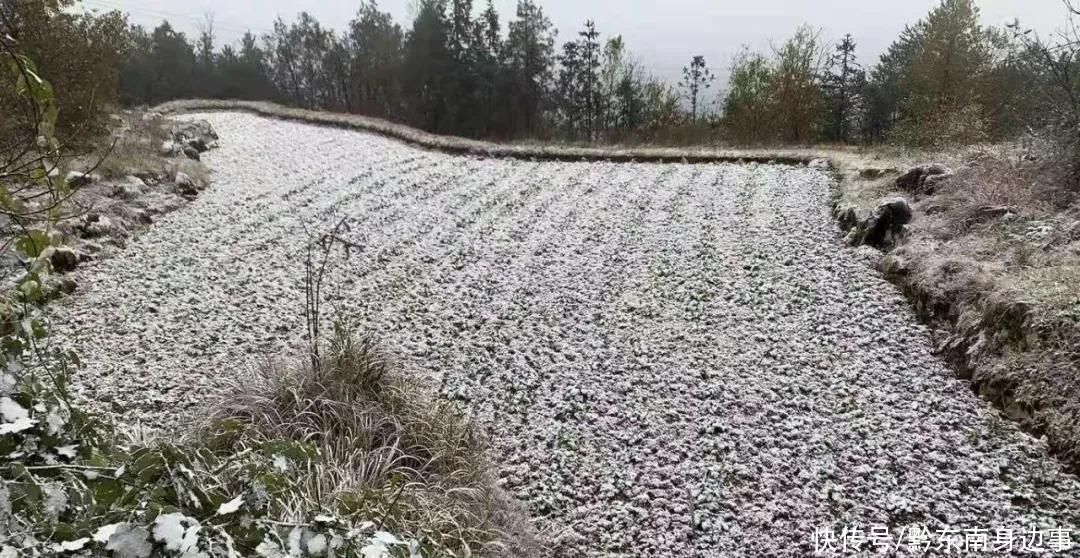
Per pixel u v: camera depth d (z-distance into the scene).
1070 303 4.55
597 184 11.36
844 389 4.91
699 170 12.31
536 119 28.42
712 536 3.57
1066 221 6.12
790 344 5.60
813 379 5.07
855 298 6.32
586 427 4.52
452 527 3.21
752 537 3.56
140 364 4.96
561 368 5.30
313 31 34.81
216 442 3.41
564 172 12.48
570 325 6.07
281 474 2.40
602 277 7.16
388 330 5.86
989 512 3.67
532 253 7.91
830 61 21.38
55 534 1.46
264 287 6.59
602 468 4.11
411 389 4.30
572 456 4.22
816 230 8.23
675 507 3.77
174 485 1.75
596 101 27.67
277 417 3.85
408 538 2.39
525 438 4.40
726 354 5.50
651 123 25.98
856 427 4.46
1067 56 8.01
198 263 7.07
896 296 6.25
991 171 7.55
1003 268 5.55
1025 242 5.89
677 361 5.41
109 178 8.88
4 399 1.77
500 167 13.02
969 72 16.98
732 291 6.66
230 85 33.91
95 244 6.94
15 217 2.03
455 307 6.40
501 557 3.22
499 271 7.35
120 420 4.17
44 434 1.84
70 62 9.44
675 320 6.14
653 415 4.66
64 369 2.39
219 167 11.80
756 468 4.09
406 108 29.53
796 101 20.94
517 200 10.27
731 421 4.58
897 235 7.26
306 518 2.30
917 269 6.23
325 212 9.28
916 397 4.77
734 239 8.13
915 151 11.32
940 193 7.79
